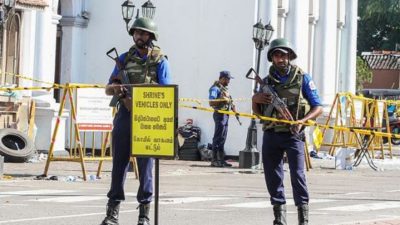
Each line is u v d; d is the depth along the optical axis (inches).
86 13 1675.7
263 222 699.4
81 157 1039.6
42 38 1478.8
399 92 2984.7
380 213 786.8
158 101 549.6
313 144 1715.1
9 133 1302.9
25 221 669.3
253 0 1632.6
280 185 608.7
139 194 601.0
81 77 1675.7
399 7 4382.4
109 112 1056.8
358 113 2066.9
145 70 591.8
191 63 1657.2
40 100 1440.7
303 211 603.5
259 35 1446.9
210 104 1386.6
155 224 551.5
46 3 1421.0
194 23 1658.5
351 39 2174.0
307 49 1935.3
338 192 1005.8
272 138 604.4
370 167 1539.1
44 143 1437.0
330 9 2037.4
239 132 1616.6
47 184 973.8
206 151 1579.7
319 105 610.5
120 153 590.9
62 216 703.7
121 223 674.2
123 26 1672.0
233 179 1159.6
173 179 1123.3
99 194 875.4
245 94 1628.9
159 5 1672.0
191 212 753.0
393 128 2751.0
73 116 1037.2
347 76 2162.9
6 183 967.6
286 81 605.0
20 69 1443.2
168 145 548.4
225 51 1641.2
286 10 1809.8
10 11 1223.5
